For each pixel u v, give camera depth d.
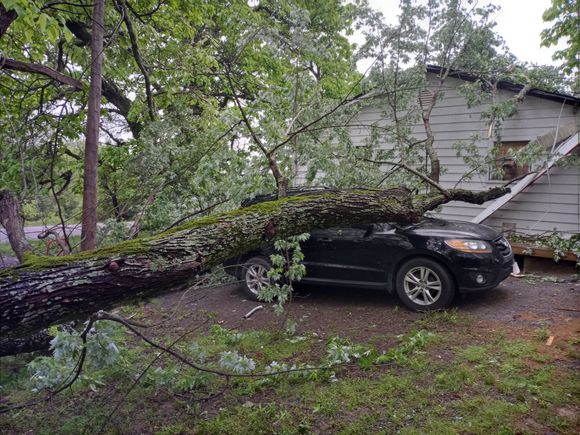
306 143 5.33
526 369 3.52
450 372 3.54
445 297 5.08
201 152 5.05
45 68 4.58
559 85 8.29
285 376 3.60
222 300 6.23
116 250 2.31
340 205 3.34
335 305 5.75
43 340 3.20
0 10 3.67
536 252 7.20
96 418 3.15
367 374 3.63
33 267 2.10
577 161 7.02
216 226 2.70
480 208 9.02
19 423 3.19
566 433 2.65
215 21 10.08
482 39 7.84
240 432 2.91
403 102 7.82
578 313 4.83
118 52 6.73
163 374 3.16
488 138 8.06
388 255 5.44
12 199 3.61
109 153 6.73
